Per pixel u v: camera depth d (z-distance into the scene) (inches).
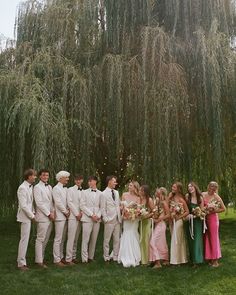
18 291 272.7
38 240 341.4
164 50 469.7
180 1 514.3
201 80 473.7
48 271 323.3
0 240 480.4
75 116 463.5
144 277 304.3
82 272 321.1
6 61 510.0
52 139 426.3
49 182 419.8
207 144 506.6
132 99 470.6
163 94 458.6
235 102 477.7
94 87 479.2
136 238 351.3
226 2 538.0
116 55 482.3
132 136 481.1
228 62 474.9
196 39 495.8
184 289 274.7
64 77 463.5
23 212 334.0
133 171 538.0
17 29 525.7
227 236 514.3
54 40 512.7
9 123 414.9
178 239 340.5
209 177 516.1
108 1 510.0
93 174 510.6
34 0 534.3
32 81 447.8
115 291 272.1
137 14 514.0
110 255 376.8
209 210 335.0
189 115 486.0
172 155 459.5
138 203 355.6
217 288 277.0
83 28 517.7
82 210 358.9
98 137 508.1
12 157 450.6
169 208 346.0
